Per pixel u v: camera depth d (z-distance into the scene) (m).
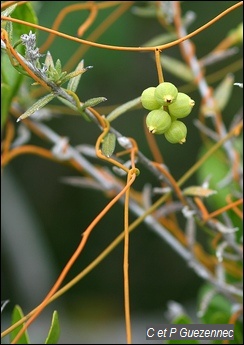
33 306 0.95
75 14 0.81
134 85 0.94
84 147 0.55
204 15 0.89
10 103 0.53
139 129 0.97
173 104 0.41
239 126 0.52
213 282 0.52
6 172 0.93
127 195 0.43
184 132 0.41
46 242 1.03
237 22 0.89
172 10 0.57
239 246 0.52
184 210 0.49
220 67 0.84
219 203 0.56
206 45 0.91
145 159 0.47
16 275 0.95
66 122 1.01
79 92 0.91
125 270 0.43
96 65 0.89
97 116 0.45
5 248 0.94
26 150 0.56
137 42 0.90
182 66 0.57
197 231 0.91
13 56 0.43
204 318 0.54
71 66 0.66
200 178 0.57
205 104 0.56
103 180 0.55
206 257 0.56
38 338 0.89
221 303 0.54
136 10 0.58
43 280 0.95
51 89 0.43
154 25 0.90
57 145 0.55
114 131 0.45
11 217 0.93
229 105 0.92
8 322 0.96
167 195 0.50
